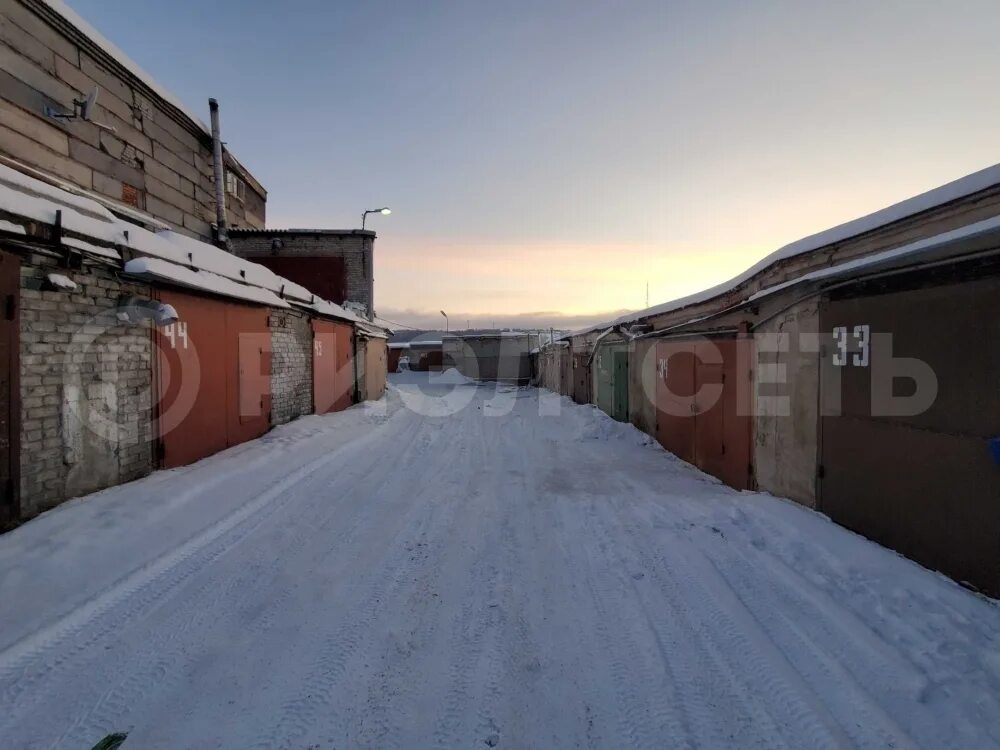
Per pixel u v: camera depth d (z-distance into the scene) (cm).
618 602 364
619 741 239
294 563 421
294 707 259
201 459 740
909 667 274
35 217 452
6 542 411
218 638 314
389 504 584
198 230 1174
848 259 434
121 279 575
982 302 316
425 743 238
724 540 463
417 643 315
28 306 457
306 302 1177
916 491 368
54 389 486
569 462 853
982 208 312
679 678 281
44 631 310
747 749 232
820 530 444
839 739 233
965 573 329
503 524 526
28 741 233
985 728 231
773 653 297
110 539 432
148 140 986
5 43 661
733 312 666
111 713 252
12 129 675
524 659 300
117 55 869
